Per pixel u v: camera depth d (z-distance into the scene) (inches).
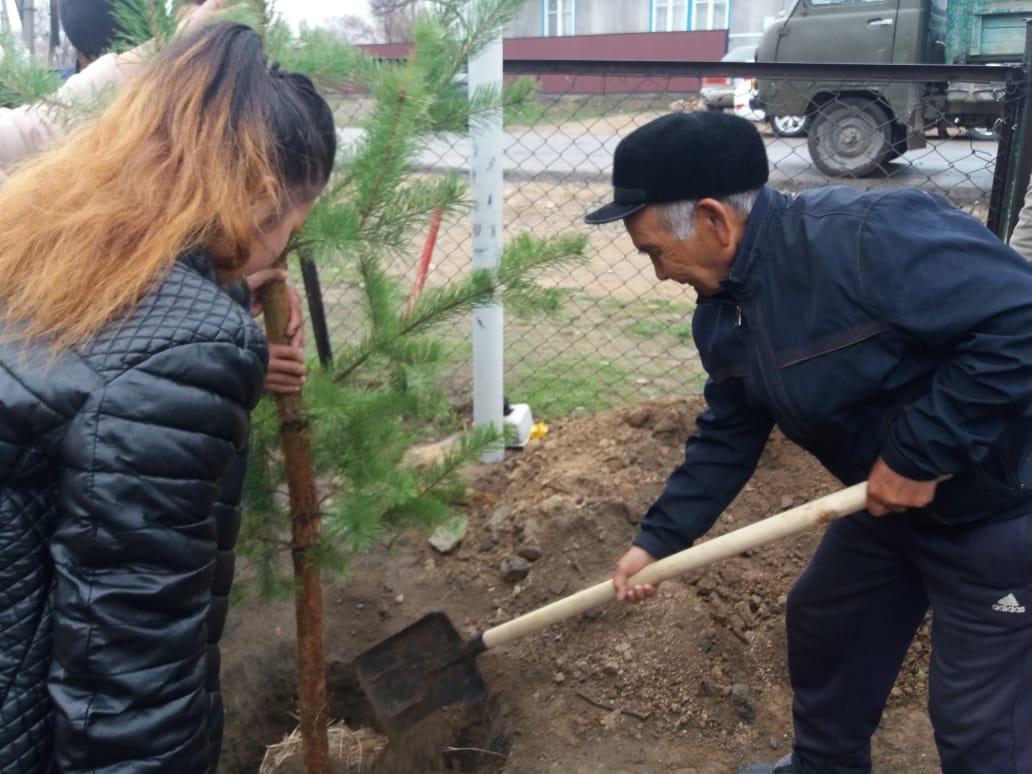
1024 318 62.9
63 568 46.0
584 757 104.7
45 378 45.6
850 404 71.0
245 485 86.0
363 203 74.9
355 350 86.4
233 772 114.6
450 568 135.4
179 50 53.4
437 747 114.8
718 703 110.7
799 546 126.3
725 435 86.9
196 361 46.4
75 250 47.8
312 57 75.8
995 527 72.6
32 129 86.0
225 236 51.8
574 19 925.8
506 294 86.4
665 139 68.2
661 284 281.3
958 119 243.0
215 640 60.3
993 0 372.5
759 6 858.8
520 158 442.0
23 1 128.3
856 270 66.0
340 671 122.6
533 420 175.8
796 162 345.1
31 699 48.9
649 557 87.7
